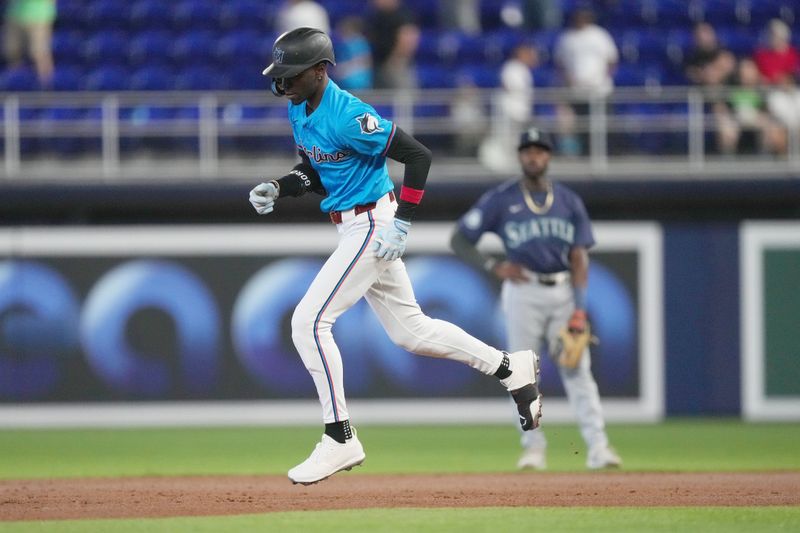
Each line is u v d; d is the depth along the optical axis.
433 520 18.81
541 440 29.38
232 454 35.12
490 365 20.98
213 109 49.44
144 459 33.84
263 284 43.53
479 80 51.47
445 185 44.91
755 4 57.00
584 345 28.27
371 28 48.69
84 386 43.19
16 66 51.88
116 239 43.34
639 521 18.78
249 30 54.62
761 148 48.06
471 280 43.34
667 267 44.19
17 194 44.56
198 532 17.44
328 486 25.14
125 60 52.69
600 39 49.72
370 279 20.00
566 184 45.22
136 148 48.91
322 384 20.20
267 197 20.09
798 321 44.25
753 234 44.34
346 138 19.33
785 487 24.27
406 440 38.88
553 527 18.02
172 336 43.38
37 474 29.98
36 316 43.09
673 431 40.94
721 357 44.31
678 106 50.69
